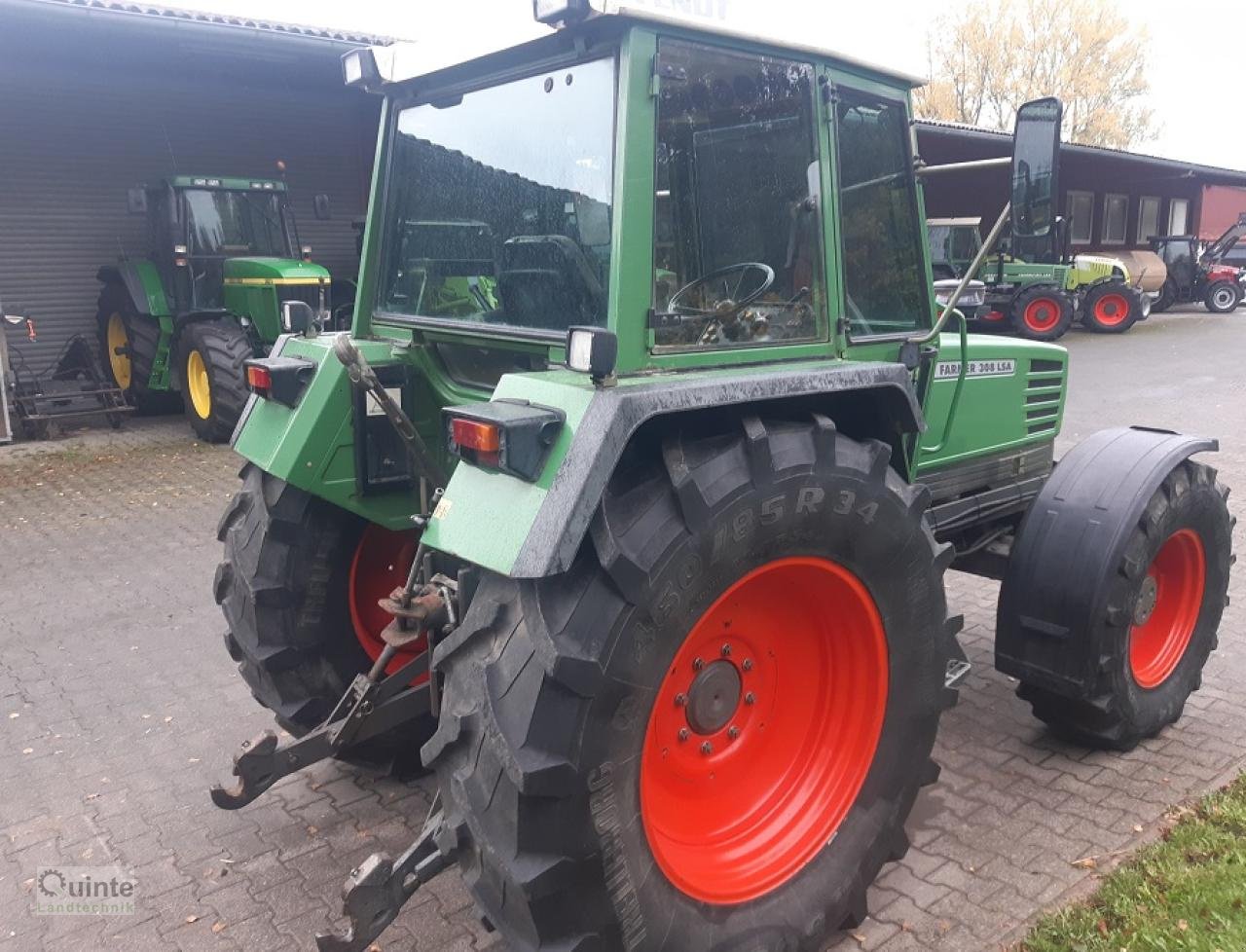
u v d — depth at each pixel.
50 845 3.18
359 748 3.33
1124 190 23.86
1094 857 3.01
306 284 9.58
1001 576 3.96
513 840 1.99
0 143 10.85
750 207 2.51
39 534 6.58
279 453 2.96
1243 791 3.28
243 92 12.41
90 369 10.57
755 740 2.70
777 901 2.49
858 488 2.41
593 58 2.37
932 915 2.77
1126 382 12.51
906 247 3.09
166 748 3.80
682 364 2.36
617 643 2.02
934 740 2.83
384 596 3.41
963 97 36.50
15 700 4.20
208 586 5.57
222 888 2.95
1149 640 3.75
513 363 2.80
